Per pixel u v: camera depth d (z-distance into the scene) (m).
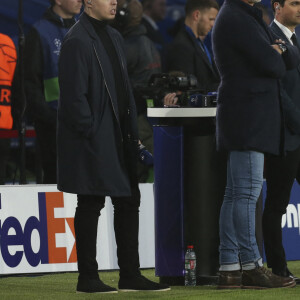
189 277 18.59
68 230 21.88
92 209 17.02
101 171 16.62
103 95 16.72
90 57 16.59
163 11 39.41
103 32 17.09
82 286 17.08
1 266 21.16
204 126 18.64
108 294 16.86
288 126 17.59
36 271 21.44
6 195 21.44
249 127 16.53
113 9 16.95
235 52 16.67
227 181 17.72
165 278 18.94
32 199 21.66
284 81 17.83
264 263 22.41
